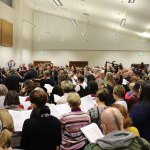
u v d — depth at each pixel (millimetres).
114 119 1685
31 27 20078
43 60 20688
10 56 16594
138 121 2658
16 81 7340
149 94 2729
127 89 5691
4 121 2270
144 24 13930
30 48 20078
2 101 3826
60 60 20609
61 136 2746
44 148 2512
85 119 2938
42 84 6496
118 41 20078
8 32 15977
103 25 18672
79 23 20172
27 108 3539
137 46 19906
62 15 19266
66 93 4367
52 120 2590
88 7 13727
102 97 3312
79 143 2879
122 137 1602
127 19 14062
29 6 19016
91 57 20359
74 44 20391
